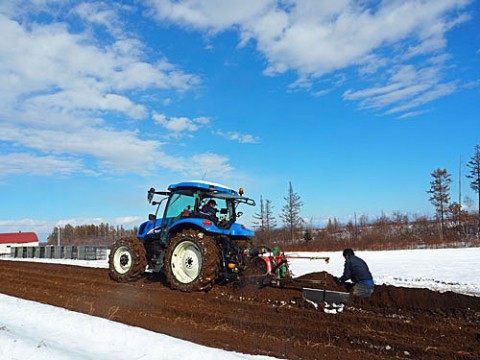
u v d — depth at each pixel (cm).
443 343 469
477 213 4353
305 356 450
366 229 4547
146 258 967
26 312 630
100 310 671
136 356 433
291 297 688
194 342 498
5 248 4497
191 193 880
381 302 626
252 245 843
